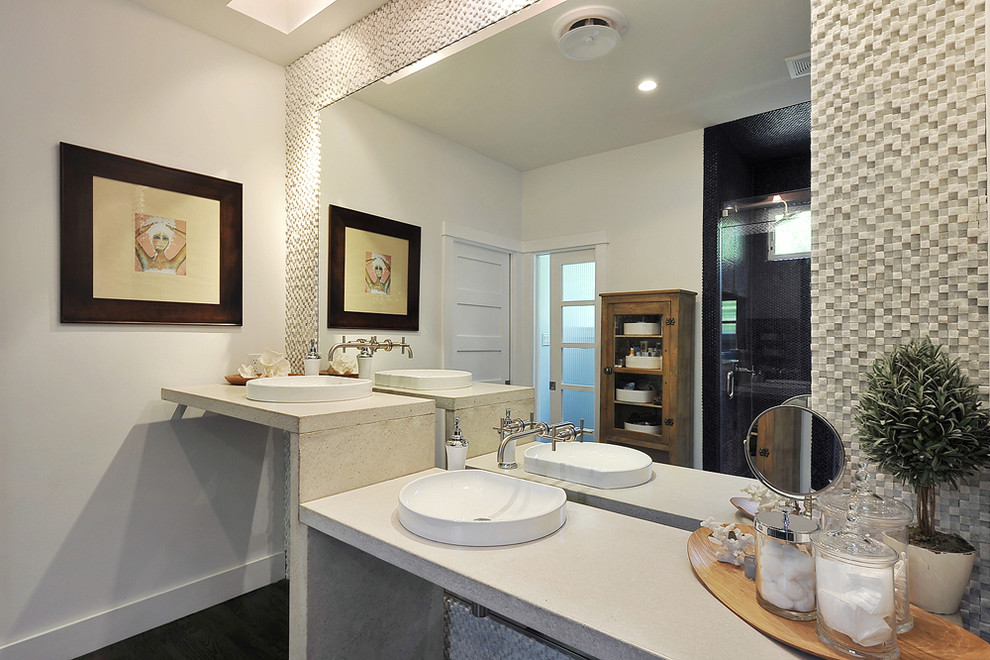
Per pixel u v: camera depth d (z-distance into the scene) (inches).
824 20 43.8
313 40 92.4
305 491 57.5
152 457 84.7
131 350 82.3
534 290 66.7
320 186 94.2
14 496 71.1
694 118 53.2
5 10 69.9
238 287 94.5
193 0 81.4
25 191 71.6
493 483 58.5
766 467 44.8
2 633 70.0
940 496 38.4
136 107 82.2
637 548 45.7
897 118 40.4
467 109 72.2
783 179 47.1
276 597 95.0
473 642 69.2
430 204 77.3
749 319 48.9
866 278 41.8
